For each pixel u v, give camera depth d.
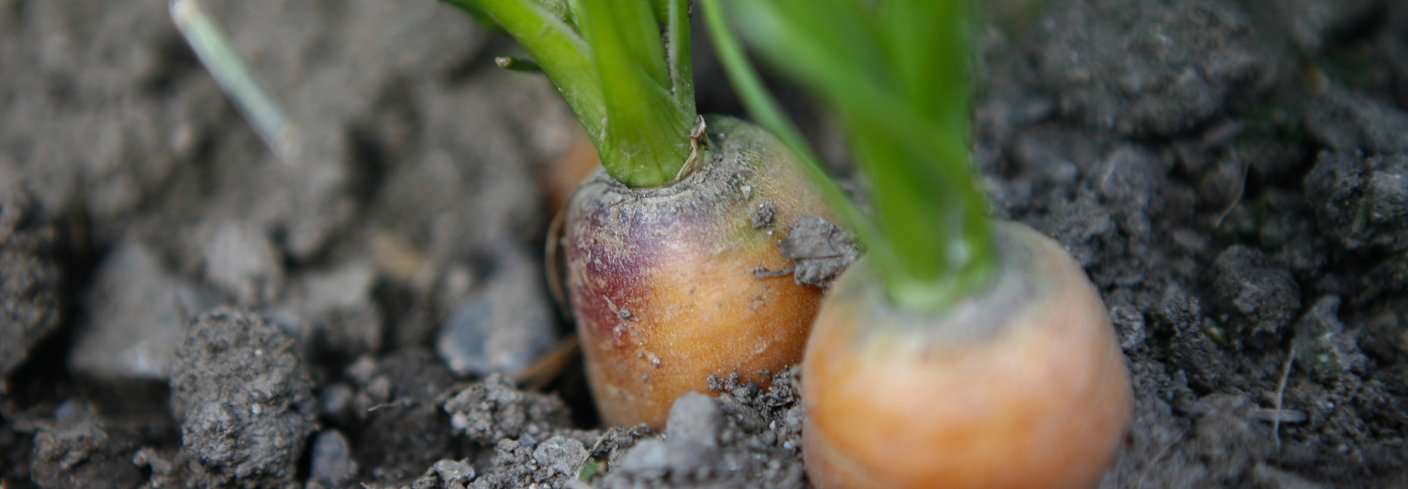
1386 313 0.24
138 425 0.27
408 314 0.31
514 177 0.32
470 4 0.23
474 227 0.32
